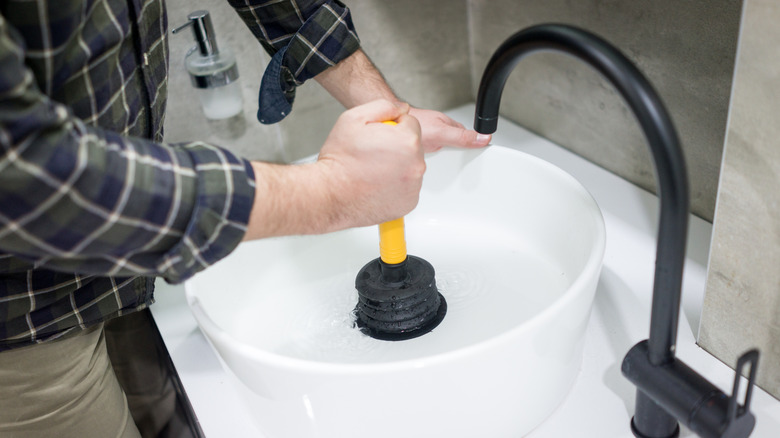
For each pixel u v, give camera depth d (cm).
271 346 71
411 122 56
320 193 53
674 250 46
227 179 48
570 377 64
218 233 48
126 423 75
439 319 70
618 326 72
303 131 114
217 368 75
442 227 83
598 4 89
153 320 84
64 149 41
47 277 60
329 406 55
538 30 49
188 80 101
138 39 59
